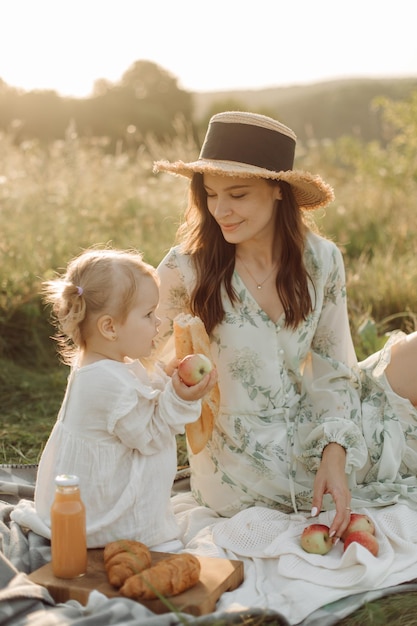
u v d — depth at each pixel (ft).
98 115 57.88
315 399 10.57
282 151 10.03
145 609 7.64
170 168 10.09
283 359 10.54
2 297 19.01
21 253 20.63
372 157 36.50
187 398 9.01
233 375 10.44
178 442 14.29
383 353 10.77
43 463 9.51
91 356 9.29
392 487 10.10
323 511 10.15
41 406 15.75
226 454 10.50
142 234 24.85
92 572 8.51
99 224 24.27
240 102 71.41
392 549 9.00
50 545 9.24
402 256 23.25
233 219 9.88
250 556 9.25
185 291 10.59
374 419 10.50
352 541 8.95
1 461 13.32
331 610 8.27
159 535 9.30
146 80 66.44
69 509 8.35
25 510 9.53
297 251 10.34
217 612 7.63
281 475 10.23
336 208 28.58
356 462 9.98
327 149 38.78
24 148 30.42
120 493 9.10
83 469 9.07
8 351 18.38
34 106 55.72
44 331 18.83
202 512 10.61
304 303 10.36
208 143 10.09
